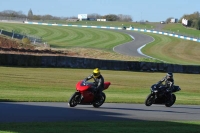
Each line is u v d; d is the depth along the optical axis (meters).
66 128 19.92
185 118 28.14
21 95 34.84
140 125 22.73
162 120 26.27
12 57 62.59
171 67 76.50
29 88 41.75
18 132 18.05
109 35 180.62
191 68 78.44
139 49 136.88
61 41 152.50
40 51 87.31
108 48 133.00
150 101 33.56
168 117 27.98
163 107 34.16
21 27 196.25
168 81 33.62
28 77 51.31
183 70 77.94
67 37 168.00
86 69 67.19
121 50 129.25
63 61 67.00
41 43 123.06
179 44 157.62
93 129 20.08
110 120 24.44
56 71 61.12
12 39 108.56
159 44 154.88
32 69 60.78
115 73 66.69
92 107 30.16
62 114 25.59
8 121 21.52
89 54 98.75
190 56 127.50
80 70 65.19
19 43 104.44
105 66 70.50
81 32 188.25
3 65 61.84
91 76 29.36
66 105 30.25
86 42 153.12
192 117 28.97
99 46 139.38
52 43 141.75
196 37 179.75
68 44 142.38
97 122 22.80
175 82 63.19
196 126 23.83
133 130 20.61
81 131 19.30
